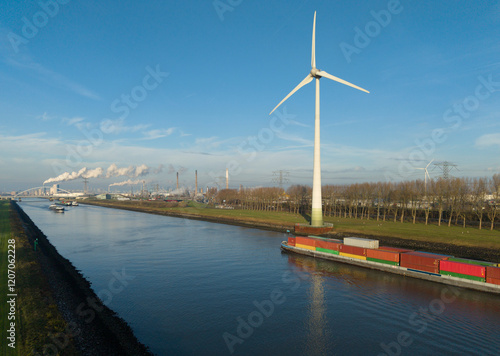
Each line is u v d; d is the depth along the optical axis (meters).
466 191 114.19
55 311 41.59
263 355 35.31
